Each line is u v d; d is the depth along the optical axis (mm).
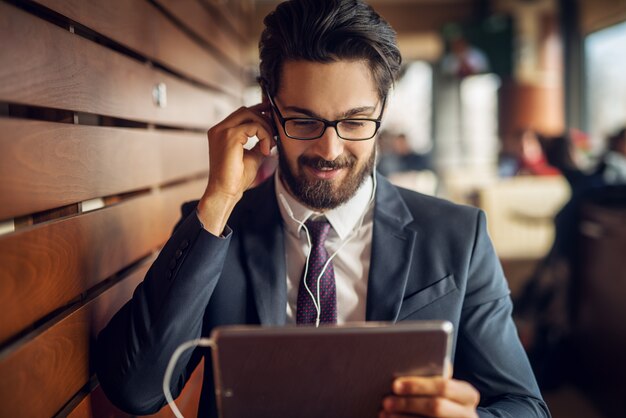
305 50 1061
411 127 9672
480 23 7648
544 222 5629
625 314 2654
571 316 3309
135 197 1499
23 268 901
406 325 876
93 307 1198
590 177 4062
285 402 920
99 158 1216
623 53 5785
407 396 904
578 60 6777
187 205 1340
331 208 1183
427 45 8875
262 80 1210
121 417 1402
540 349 3256
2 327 841
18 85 885
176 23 2037
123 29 1385
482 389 1213
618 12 5809
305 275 1207
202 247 1106
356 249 1250
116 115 1328
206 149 2543
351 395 919
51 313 1056
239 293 1229
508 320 1250
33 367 937
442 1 8539
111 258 1279
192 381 2002
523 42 7531
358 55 1070
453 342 1190
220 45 2922
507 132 7754
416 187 7047
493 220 5672
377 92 1112
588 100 6727
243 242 1254
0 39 839
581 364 3186
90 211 1188
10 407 867
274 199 1299
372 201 1280
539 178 6188
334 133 1097
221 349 886
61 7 1041
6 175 852
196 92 2322
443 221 1261
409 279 1216
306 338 877
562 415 2955
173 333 1094
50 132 993
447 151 9453
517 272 5113
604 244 2893
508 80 7719
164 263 1132
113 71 1313
